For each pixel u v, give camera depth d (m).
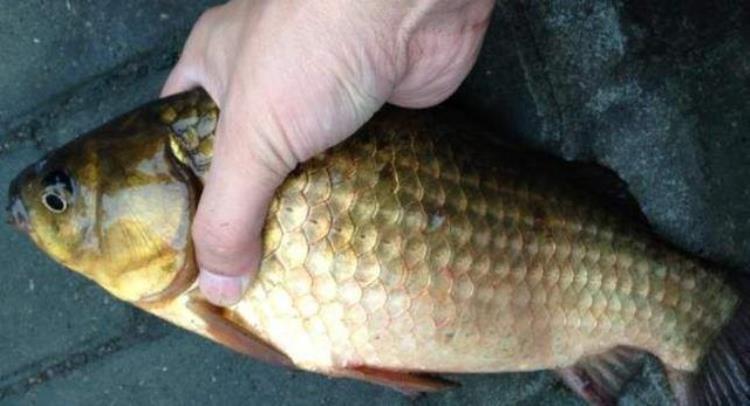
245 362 0.40
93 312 0.40
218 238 0.28
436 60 0.28
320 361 0.31
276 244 0.29
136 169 0.29
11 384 0.40
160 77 0.40
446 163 0.31
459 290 0.31
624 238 0.34
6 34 0.40
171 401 0.40
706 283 0.36
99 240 0.29
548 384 0.40
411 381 0.33
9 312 0.40
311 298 0.30
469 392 0.40
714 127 0.39
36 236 0.30
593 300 0.34
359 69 0.26
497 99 0.39
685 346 0.36
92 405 0.40
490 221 0.31
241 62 0.26
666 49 0.39
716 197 0.39
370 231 0.30
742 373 0.37
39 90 0.40
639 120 0.39
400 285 0.30
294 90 0.26
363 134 0.30
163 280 0.30
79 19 0.40
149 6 0.40
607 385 0.37
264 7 0.26
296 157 0.27
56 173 0.29
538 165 0.34
